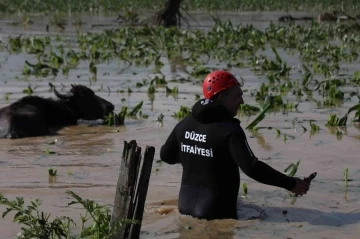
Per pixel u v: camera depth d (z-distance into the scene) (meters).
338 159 9.35
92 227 5.74
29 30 30.31
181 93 14.43
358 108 11.69
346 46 24.16
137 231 5.76
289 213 7.26
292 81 16.08
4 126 10.97
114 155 9.68
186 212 7.16
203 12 42.09
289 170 8.73
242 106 12.50
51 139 10.83
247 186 8.21
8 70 17.69
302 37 26.77
